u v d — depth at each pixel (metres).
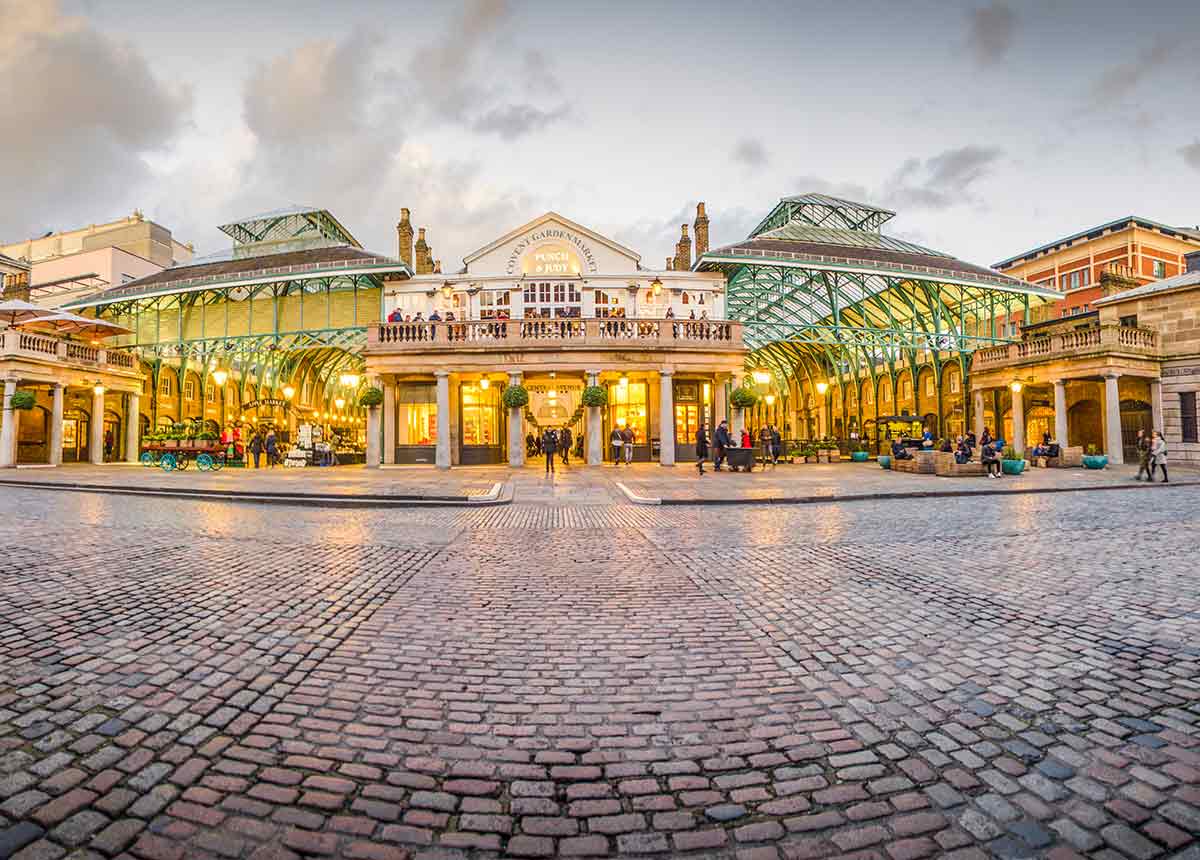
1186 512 12.35
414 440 27.08
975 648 4.62
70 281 38.97
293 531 10.21
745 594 6.20
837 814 2.61
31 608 5.42
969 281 29.95
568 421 34.03
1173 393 27.50
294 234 34.19
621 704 3.70
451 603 5.84
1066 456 25.78
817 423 50.09
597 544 9.05
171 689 3.80
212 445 24.58
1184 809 2.60
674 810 2.65
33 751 3.01
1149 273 44.22
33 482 18.17
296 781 2.83
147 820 2.51
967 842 2.41
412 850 2.38
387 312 29.08
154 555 7.97
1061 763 2.99
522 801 2.71
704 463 26.69
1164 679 4.01
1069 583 6.57
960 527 10.54
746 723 3.45
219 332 30.64
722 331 25.30
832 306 30.33
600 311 29.08
